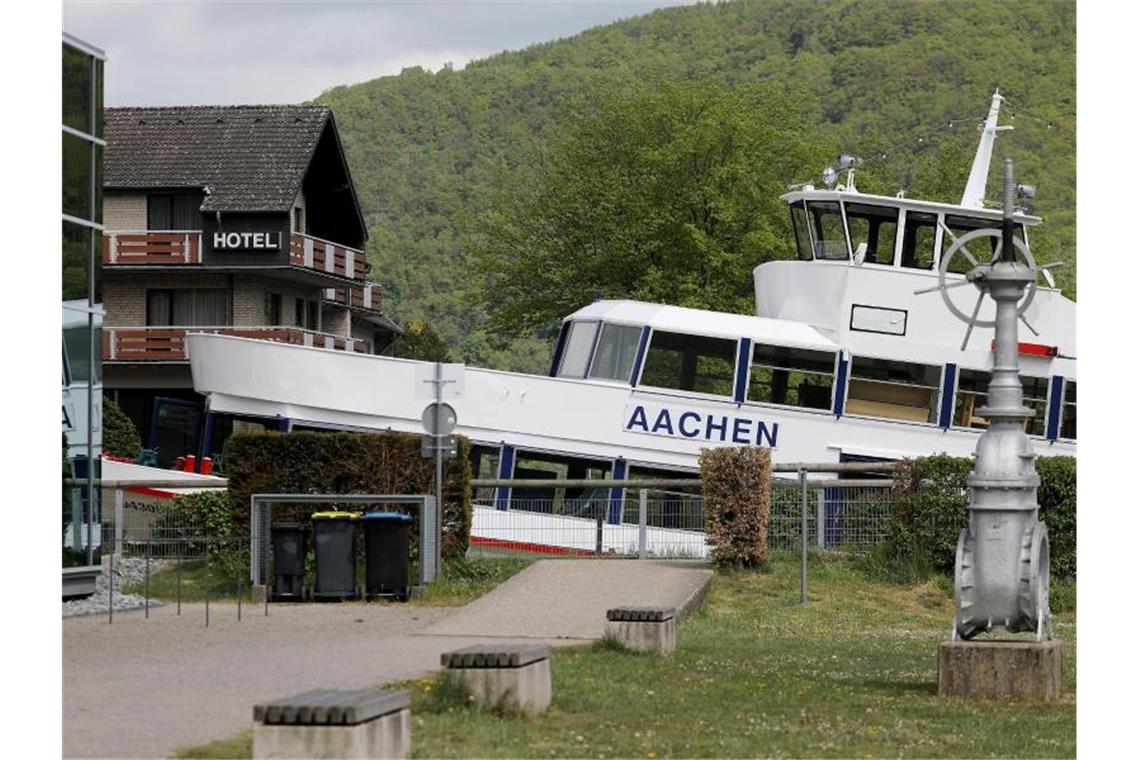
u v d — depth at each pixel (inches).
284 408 1398.9
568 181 2925.7
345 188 2689.5
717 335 1419.8
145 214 2472.9
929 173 3203.7
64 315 979.3
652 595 999.6
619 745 550.9
